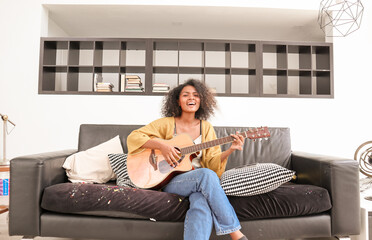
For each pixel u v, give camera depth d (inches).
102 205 53.3
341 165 56.9
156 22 159.5
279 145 78.7
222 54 189.9
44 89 132.6
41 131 129.6
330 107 134.0
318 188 56.9
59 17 152.7
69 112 130.6
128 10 142.6
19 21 131.8
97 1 135.0
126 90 136.9
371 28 134.3
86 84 186.5
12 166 55.4
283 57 143.3
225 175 58.4
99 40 134.5
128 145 64.4
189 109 65.6
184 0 135.1
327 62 137.4
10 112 129.3
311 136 133.3
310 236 55.5
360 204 60.6
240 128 79.7
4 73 130.2
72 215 54.9
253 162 76.8
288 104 134.0
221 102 133.1
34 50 131.0
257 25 161.2
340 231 55.7
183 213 53.1
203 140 65.7
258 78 135.9
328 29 142.7
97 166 69.7
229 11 142.1
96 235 54.3
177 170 58.6
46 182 57.7
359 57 134.6
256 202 53.8
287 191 55.7
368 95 134.1
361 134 133.2
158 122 68.4
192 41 136.8
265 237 54.4
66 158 69.5
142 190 55.7
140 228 53.7
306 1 135.9
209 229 48.5
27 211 54.6
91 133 79.0
